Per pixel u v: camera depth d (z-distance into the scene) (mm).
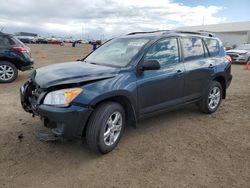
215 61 5656
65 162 3607
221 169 3512
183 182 3211
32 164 3531
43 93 3584
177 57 4852
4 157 3674
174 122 5223
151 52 4379
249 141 4410
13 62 8836
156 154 3891
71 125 3439
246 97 7402
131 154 3873
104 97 3627
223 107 6367
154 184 3164
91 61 4805
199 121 5320
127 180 3236
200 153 3949
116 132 3971
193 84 5145
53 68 4242
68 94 3424
